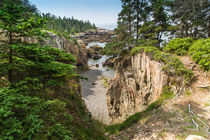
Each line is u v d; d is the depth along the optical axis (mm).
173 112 6539
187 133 4820
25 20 3516
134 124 7484
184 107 6629
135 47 15414
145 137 5465
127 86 14992
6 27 3033
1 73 3629
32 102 3258
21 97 2861
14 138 2232
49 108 4289
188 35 17766
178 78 8422
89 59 58062
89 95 22672
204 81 7746
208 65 8102
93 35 105812
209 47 8906
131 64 15273
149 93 11273
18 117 2768
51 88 5965
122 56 17312
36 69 4535
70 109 5547
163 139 4879
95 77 33781
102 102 20156
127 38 16547
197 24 15633
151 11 17078
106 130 7441
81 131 4473
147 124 6520
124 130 7320
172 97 7859
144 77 12352
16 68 3688
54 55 4777
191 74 8438
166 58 9984
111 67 43656
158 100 8398
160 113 6973
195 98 7008
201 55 8977
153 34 15430
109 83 17312
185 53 11211
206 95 6926
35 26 3668
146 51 12250
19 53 3797
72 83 8242
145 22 15945
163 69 9469
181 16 16359
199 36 17094
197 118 5613
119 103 15812
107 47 18109
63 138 2955
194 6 14469
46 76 4754
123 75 15953
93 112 17094
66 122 4188
